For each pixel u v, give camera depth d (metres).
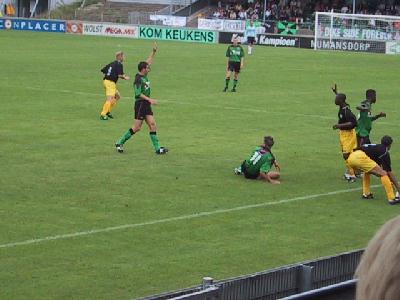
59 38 110.94
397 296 3.56
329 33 109.62
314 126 43.59
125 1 139.12
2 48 90.12
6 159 31.95
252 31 95.88
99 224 22.75
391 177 26.98
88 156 33.28
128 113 46.12
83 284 17.48
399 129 44.19
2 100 49.69
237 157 34.16
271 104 52.00
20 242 20.64
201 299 10.80
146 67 34.22
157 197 26.44
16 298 16.34
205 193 27.30
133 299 16.50
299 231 22.98
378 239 3.69
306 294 6.71
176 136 38.97
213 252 20.45
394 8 130.50
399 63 89.25
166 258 19.78
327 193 28.16
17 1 144.50
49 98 51.38
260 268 19.22
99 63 76.62
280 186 28.91
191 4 135.12
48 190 26.86
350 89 62.81
